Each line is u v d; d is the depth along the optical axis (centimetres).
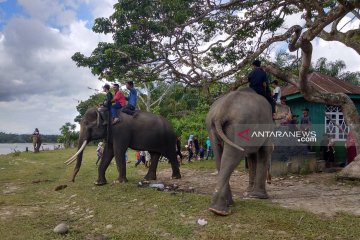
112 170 1422
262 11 1188
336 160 1359
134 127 1069
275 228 571
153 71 1177
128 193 857
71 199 848
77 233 598
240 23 1195
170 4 1104
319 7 1055
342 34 1191
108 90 1061
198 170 1417
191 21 1118
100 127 1039
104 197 840
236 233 555
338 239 530
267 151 755
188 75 1215
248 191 842
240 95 687
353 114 1142
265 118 696
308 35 947
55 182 1128
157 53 1152
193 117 2661
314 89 1143
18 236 592
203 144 2206
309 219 609
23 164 1789
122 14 1085
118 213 693
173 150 1161
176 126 2603
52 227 639
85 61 1125
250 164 843
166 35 1132
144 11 1093
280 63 1811
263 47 1120
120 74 1155
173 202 735
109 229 609
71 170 1458
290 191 891
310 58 1030
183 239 546
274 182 1038
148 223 623
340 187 946
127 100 1087
